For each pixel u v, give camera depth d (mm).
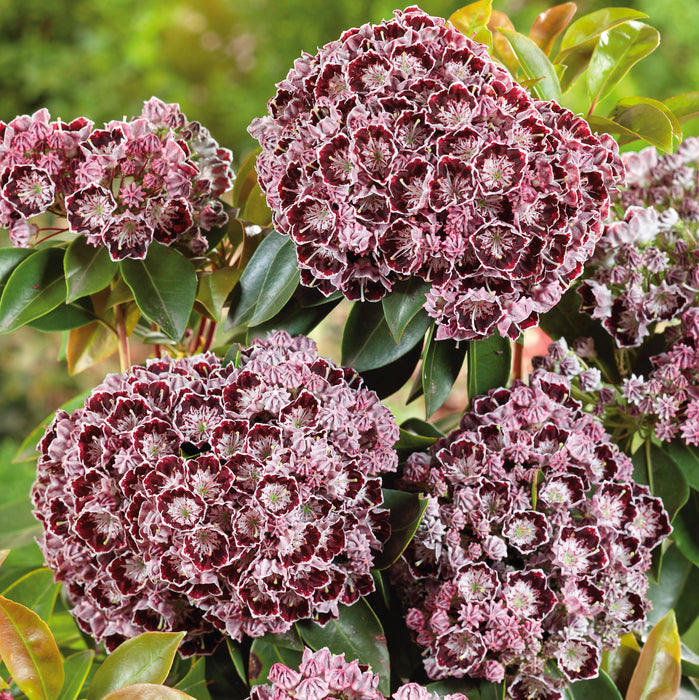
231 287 686
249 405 609
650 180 712
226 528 596
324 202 613
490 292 610
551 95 674
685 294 673
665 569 711
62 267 677
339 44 629
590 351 696
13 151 642
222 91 2537
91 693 598
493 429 647
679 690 668
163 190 659
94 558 628
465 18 676
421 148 603
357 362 654
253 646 624
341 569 612
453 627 620
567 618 630
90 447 617
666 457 682
